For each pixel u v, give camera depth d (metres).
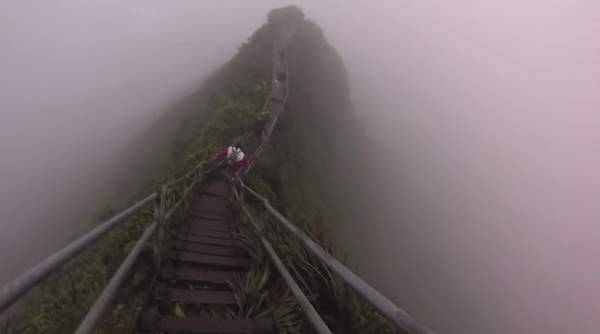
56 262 1.29
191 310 3.19
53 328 3.36
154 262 3.57
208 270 4.12
